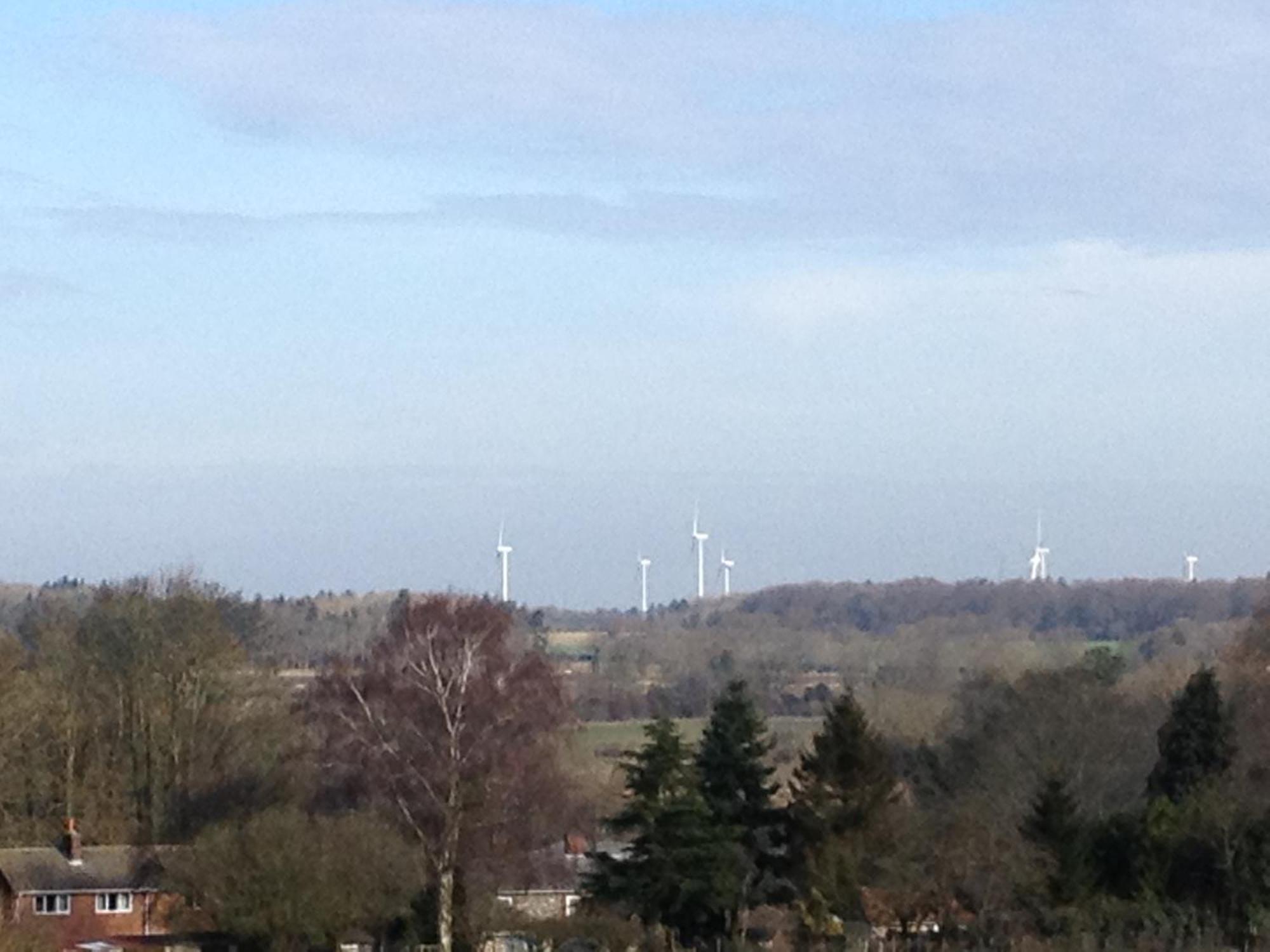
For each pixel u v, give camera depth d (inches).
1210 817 4712.1
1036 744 6412.4
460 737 5526.6
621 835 5442.9
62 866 5885.8
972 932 4734.3
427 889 5457.7
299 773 6181.1
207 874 5108.3
